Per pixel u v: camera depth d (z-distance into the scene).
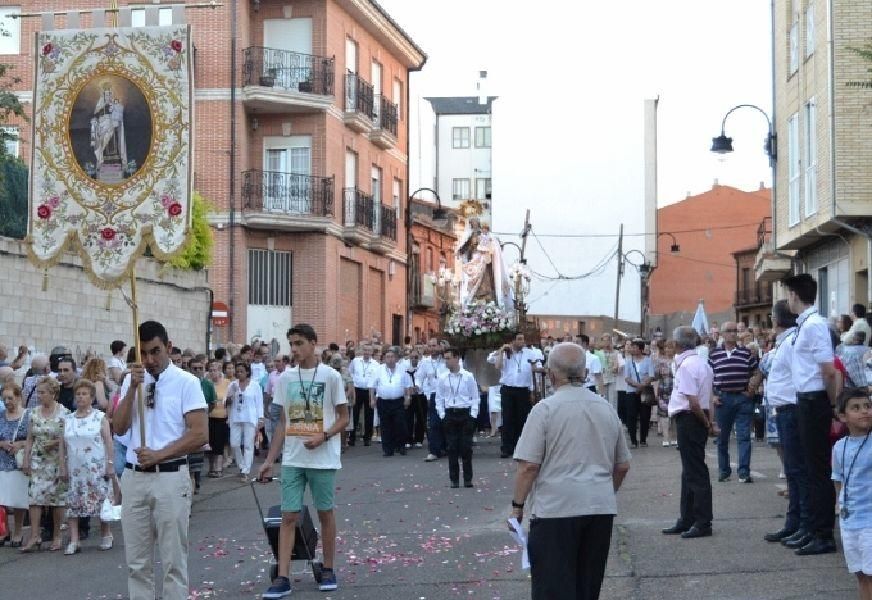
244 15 40.53
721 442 18.28
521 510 8.13
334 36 42.34
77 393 14.61
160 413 9.67
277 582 11.06
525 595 10.84
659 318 70.19
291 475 11.27
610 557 12.17
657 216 69.44
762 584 10.67
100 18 11.13
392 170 49.59
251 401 22.86
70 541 14.50
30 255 10.95
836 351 15.46
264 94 39.94
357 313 45.66
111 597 11.66
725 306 74.38
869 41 24.31
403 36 49.16
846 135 25.61
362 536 14.51
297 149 41.59
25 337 23.50
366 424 30.19
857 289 27.36
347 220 43.66
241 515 17.22
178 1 38.94
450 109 86.44
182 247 10.81
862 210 25.53
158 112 10.89
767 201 74.62
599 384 28.22
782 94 31.45
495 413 30.00
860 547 8.72
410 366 27.75
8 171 32.03
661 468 20.59
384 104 47.88
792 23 30.61
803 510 12.21
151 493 9.61
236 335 39.81
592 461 8.05
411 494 18.78
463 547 13.47
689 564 11.68
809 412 11.66
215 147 39.88
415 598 10.87
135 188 10.88
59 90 10.98
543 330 50.62
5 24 39.47
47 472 14.59
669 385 26.34
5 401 15.06
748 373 18.08
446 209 62.19
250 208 40.22
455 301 32.72
